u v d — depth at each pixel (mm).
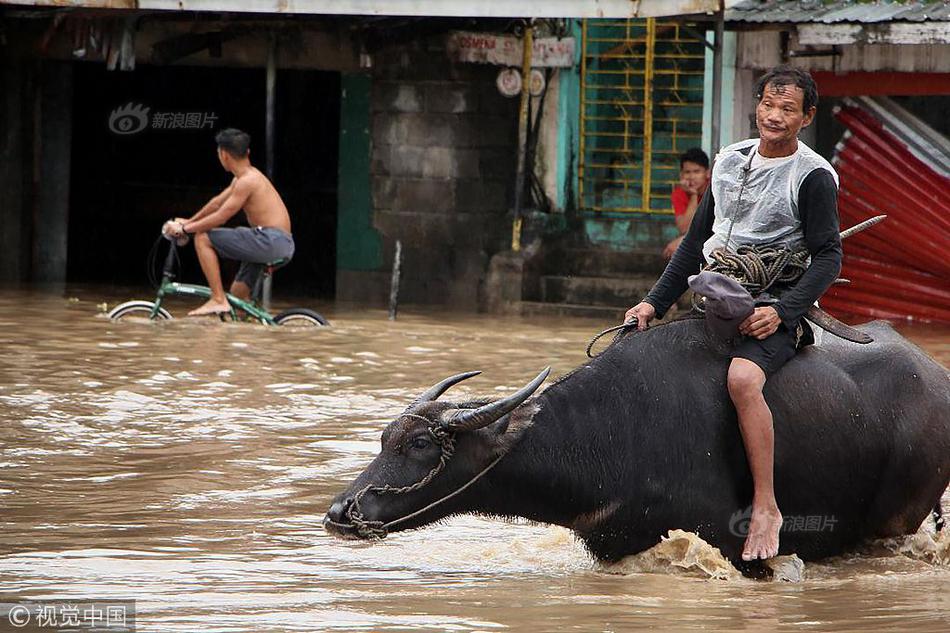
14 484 19984
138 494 19594
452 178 46000
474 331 38094
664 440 16266
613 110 47094
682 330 16828
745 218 16891
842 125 44375
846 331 16750
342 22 42781
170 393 26844
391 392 27516
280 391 27375
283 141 54031
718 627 13695
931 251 39375
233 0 38969
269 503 19281
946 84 38625
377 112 46500
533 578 15875
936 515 18016
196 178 55625
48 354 30859
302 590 14930
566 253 45438
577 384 16500
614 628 13578
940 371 17672
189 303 43562
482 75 45594
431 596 14789
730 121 40750
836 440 16672
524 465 16125
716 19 37094
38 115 48125
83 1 39969
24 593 14562
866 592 15430
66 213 48750
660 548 16422
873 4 37906
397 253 41188
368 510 15938
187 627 13297
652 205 46156
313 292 48938
